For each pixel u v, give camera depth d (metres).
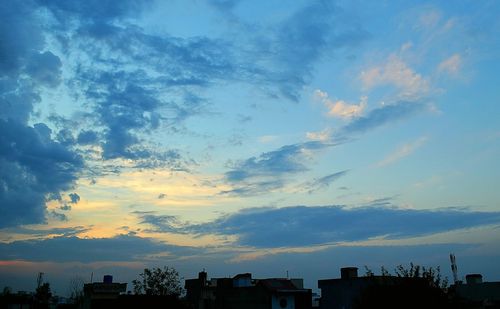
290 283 50.22
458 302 31.89
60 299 90.06
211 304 57.62
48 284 86.62
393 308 30.42
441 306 30.17
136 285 59.94
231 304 52.53
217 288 55.47
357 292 44.41
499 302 46.28
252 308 49.47
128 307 47.75
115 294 51.47
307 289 49.38
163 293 59.00
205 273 61.59
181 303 50.41
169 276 60.84
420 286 30.72
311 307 50.44
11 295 77.75
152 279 60.28
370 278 35.62
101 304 48.06
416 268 32.00
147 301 48.56
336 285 46.88
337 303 46.28
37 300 79.06
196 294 60.75
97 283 51.09
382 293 31.42
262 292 48.69
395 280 31.94
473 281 50.16
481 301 46.34
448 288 32.19
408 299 30.16
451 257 58.62
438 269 32.38
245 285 53.62
